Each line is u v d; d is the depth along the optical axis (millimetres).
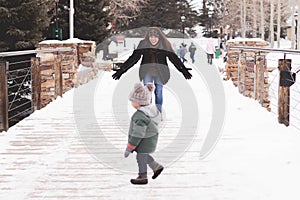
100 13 20797
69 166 4504
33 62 8086
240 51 10586
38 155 4938
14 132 6164
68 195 3666
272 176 4062
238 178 4051
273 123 6430
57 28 17156
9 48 13102
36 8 13312
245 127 6195
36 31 13500
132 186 3893
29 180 4062
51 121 6984
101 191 3764
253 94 10047
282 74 6422
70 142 5555
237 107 7969
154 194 3682
